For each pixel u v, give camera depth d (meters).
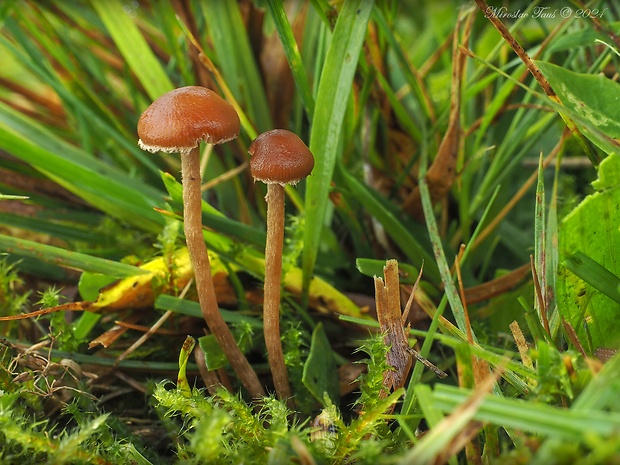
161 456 0.15
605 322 0.14
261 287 0.17
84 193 0.18
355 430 0.13
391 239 0.18
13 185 0.19
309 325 0.17
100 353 0.16
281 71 0.19
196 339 0.16
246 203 0.19
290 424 0.15
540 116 0.18
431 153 0.18
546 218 0.18
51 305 0.16
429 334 0.13
